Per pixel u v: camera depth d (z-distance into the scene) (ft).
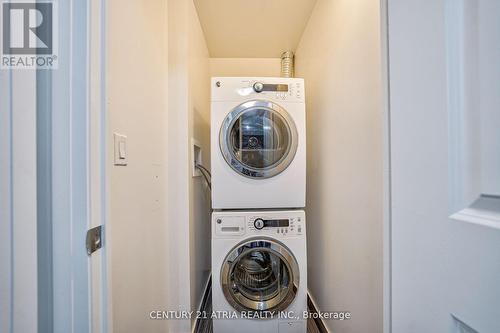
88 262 1.62
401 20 1.52
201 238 5.64
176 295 4.21
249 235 4.33
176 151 4.24
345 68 3.68
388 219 1.67
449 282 1.15
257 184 4.50
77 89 1.61
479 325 0.99
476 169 1.05
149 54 3.43
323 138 4.73
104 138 1.78
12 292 1.34
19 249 1.36
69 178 1.57
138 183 3.01
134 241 2.87
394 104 1.60
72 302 1.56
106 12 1.82
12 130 1.35
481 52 1.03
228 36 6.51
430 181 1.27
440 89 1.21
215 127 4.47
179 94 4.26
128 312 2.68
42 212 1.51
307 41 5.90
